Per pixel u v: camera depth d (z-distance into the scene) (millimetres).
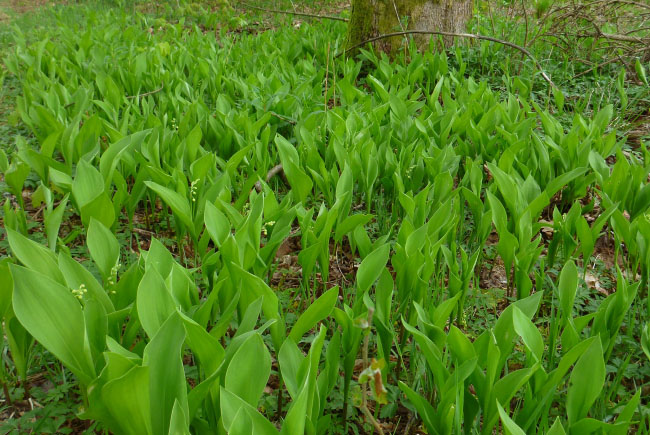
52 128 4191
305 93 5352
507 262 2914
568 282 2264
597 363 1757
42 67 6539
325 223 2760
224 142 4234
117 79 5961
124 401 1508
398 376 2553
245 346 1653
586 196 4477
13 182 3301
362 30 7613
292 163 3229
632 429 2277
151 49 6867
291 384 1798
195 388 1677
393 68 6781
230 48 7520
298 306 2994
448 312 2146
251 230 2441
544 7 6859
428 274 2486
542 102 6254
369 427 2336
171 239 3750
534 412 1847
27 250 1977
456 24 7691
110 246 2256
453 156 3787
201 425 1810
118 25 9961
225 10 11062
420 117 4406
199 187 3342
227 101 4738
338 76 7008
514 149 3762
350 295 3205
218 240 2375
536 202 3139
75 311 1688
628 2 7262
